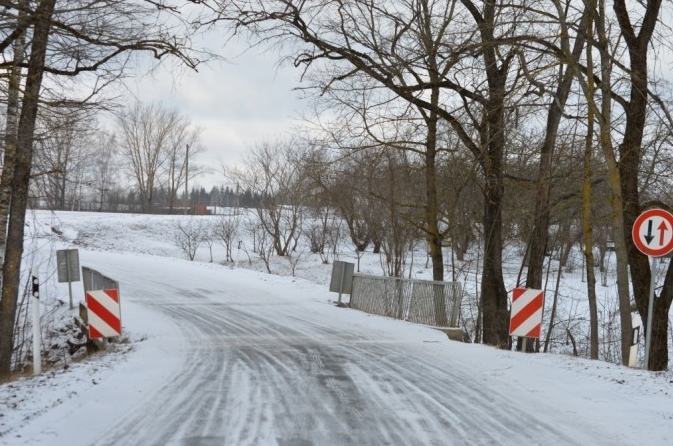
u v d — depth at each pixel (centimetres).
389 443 602
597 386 888
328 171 2472
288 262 5059
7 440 585
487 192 1905
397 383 891
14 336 1845
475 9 1745
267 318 1773
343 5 1666
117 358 1089
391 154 2111
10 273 1375
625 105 1558
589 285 1580
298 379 908
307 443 595
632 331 1469
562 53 1466
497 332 1916
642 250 1148
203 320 1725
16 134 1241
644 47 1500
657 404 782
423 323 1705
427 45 1709
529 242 2202
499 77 1769
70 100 1214
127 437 602
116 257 3947
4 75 1121
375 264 4775
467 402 780
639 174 1756
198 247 5831
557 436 635
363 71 1759
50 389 815
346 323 1686
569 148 1742
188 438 602
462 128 1838
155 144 7850
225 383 871
